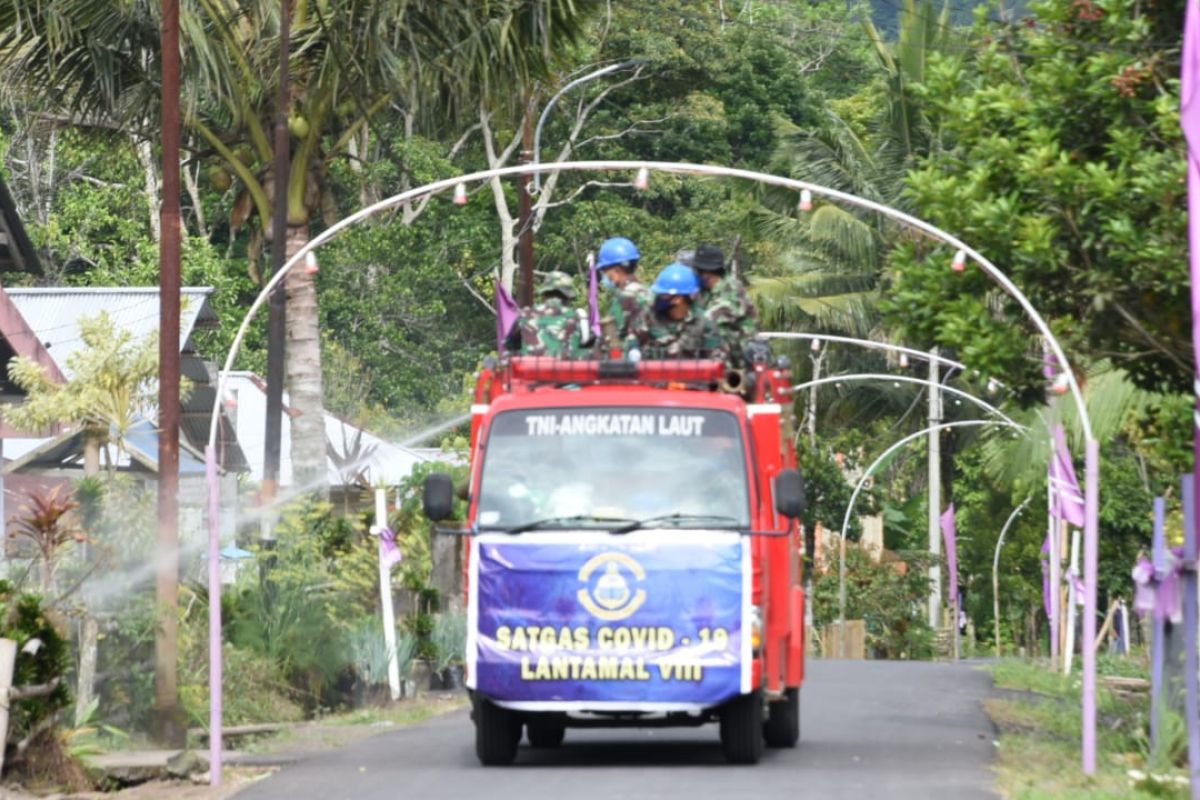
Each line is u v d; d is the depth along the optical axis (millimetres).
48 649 16859
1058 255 20250
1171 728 18016
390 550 27922
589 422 17312
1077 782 16516
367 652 27453
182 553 27609
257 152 30516
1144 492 51688
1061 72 20859
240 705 23812
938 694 29562
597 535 16953
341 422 42469
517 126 30594
